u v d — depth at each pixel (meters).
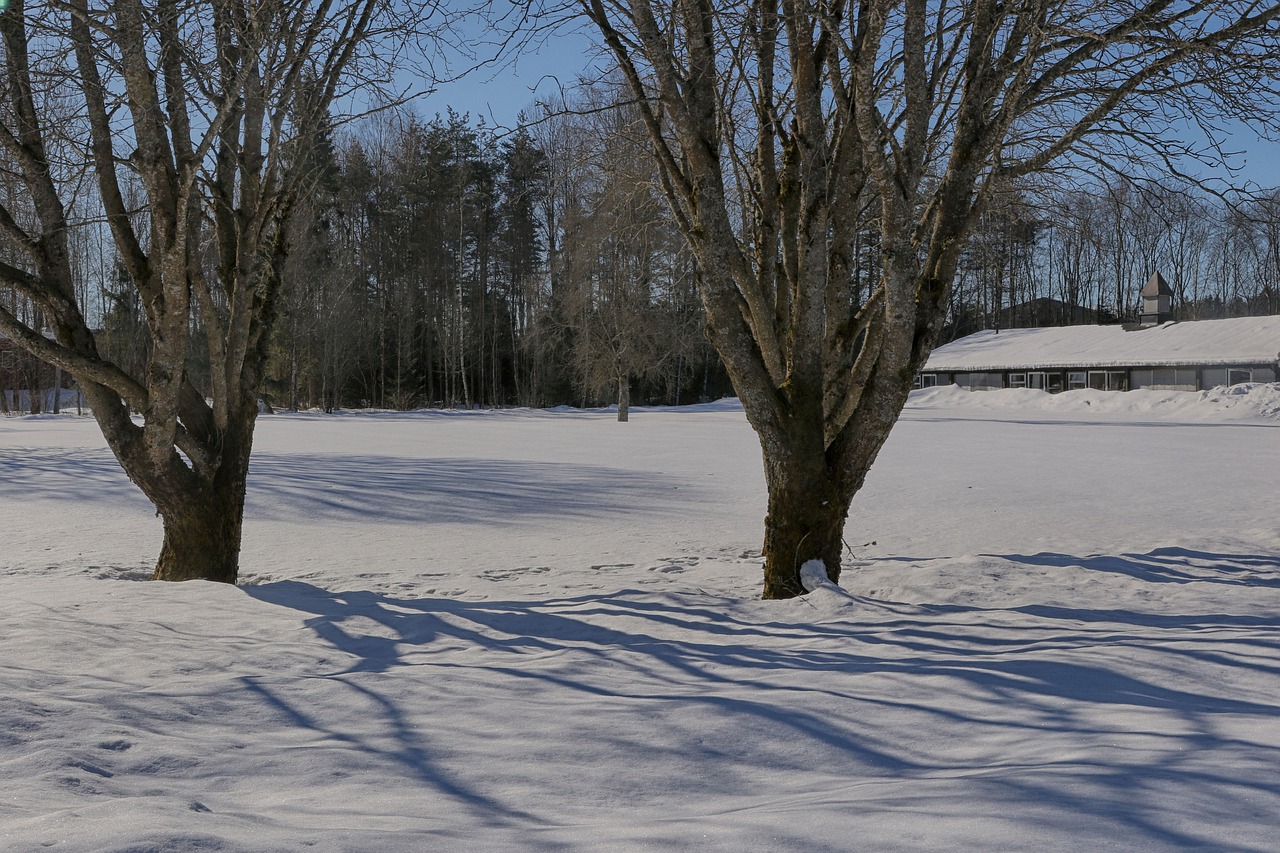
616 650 5.73
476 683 4.98
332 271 58.69
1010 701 4.19
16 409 59.50
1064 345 59.25
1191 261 74.56
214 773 3.61
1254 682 4.46
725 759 3.63
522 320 70.06
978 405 56.34
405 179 61.41
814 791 3.17
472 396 70.75
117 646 5.84
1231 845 2.26
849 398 9.34
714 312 8.37
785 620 6.82
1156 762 3.08
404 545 13.30
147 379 9.21
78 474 21.70
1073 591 7.93
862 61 7.62
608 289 43.75
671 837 2.59
